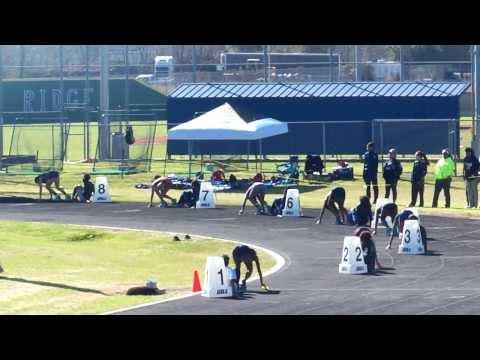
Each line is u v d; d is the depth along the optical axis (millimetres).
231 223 151000
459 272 112875
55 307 96562
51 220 156500
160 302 98062
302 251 128625
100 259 129375
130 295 102938
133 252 134500
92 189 177125
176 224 151000
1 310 95000
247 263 102250
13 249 134500
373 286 104938
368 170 163125
